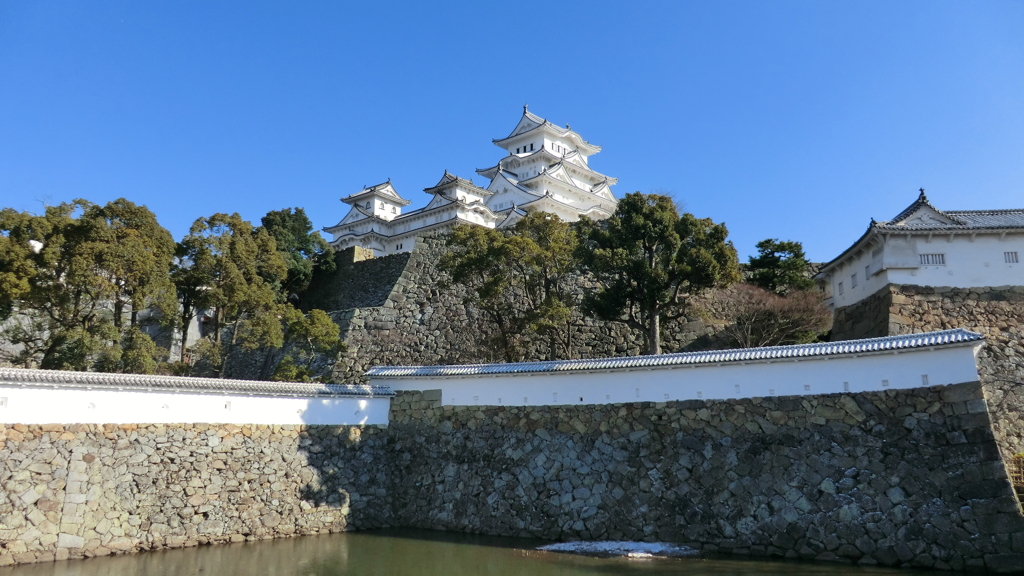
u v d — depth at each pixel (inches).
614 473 678.5
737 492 613.9
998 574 492.7
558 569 559.5
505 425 760.3
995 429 721.0
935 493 534.6
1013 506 502.3
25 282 762.8
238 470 685.3
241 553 621.3
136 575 528.4
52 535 555.2
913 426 559.5
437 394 815.1
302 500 721.6
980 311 808.9
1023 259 829.2
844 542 555.5
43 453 566.3
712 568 544.7
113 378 617.6
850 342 613.3
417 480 788.0
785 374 628.4
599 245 876.6
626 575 533.0
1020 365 756.6
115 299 842.8
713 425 647.1
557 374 745.0
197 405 674.8
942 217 884.6
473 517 737.0
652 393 688.4
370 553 631.2
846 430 586.2
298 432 745.0
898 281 845.8
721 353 665.0
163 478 632.4
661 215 836.6
